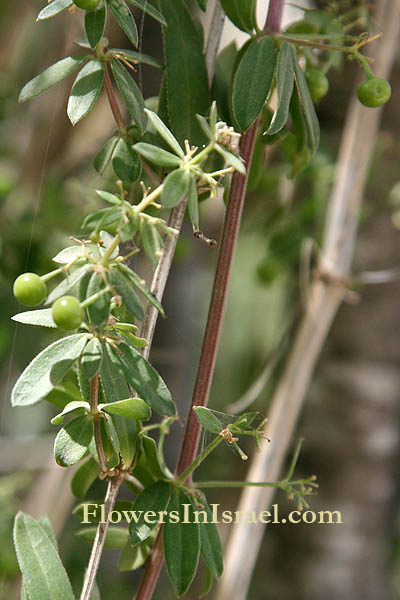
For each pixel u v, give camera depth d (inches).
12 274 18.5
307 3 14.3
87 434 11.0
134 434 11.3
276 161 19.6
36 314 11.0
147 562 11.8
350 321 21.0
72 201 19.5
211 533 11.5
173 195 10.7
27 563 11.1
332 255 15.2
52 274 10.7
